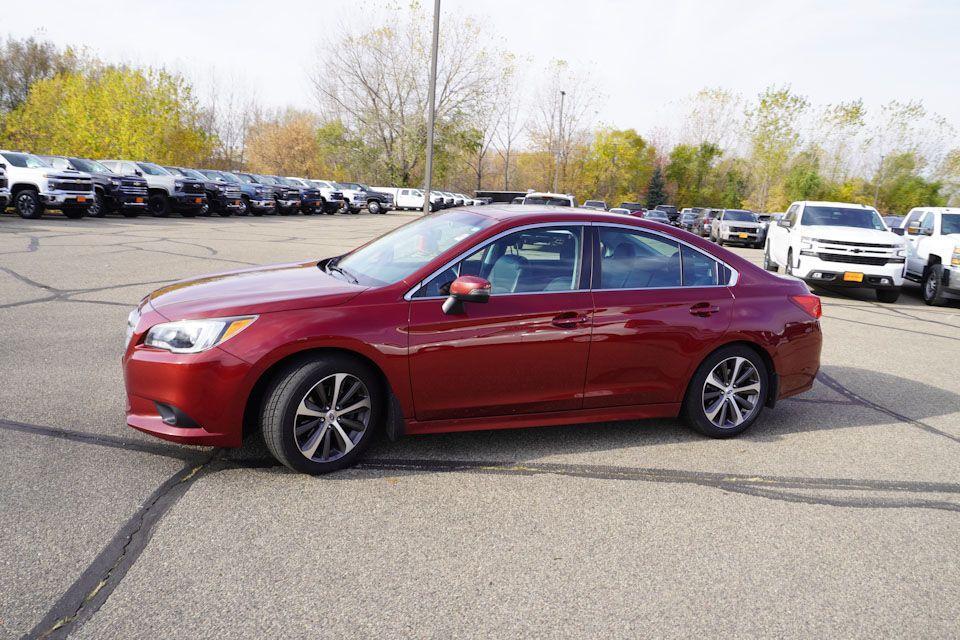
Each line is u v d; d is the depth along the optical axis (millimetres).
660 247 4246
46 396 4453
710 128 77125
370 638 2262
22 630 2193
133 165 22391
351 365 3479
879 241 11883
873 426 4898
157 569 2602
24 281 8875
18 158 18266
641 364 4074
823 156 58688
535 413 3934
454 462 3809
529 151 71938
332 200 36438
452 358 3623
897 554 3039
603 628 2387
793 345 4480
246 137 71062
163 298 3686
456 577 2662
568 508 3314
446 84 49438
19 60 55969
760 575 2797
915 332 9148
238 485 3367
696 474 3828
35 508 3008
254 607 2396
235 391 3285
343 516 3109
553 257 3938
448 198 49500
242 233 19188
